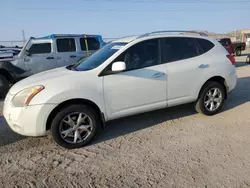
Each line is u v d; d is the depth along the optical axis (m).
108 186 2.87
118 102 4.10
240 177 2.94
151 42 4.43
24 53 8.82
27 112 3.56
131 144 3.95
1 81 7.96
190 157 3.45
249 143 3.82
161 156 3.51
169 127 4.60
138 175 3.06
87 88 3.81
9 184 2.97
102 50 4.72
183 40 4.79
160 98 4.48
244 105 5.85
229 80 5.20
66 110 3.70
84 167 3.31
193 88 4.79
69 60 9.61
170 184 2.85
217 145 3.79
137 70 4.20
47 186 2.91
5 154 3.73
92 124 3.94
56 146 3.98
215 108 5.13
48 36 9.69
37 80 3.88
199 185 2.81
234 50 23.12
